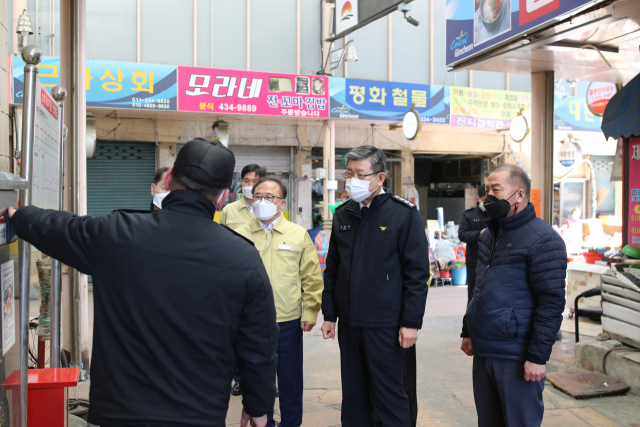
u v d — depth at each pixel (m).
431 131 11.58
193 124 9.91
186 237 1.42
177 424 1.32
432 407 3.44
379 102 9.42
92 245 1.42
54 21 8.75
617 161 4.73
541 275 2.19
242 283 1.44
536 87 5.27
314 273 3.03
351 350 2.64
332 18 8.91
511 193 2.30
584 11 3.58
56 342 2.55
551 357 4.53
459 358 4.53
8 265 1.72
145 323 1.36
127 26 9.19
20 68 7.48
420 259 2.53
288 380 2.88
